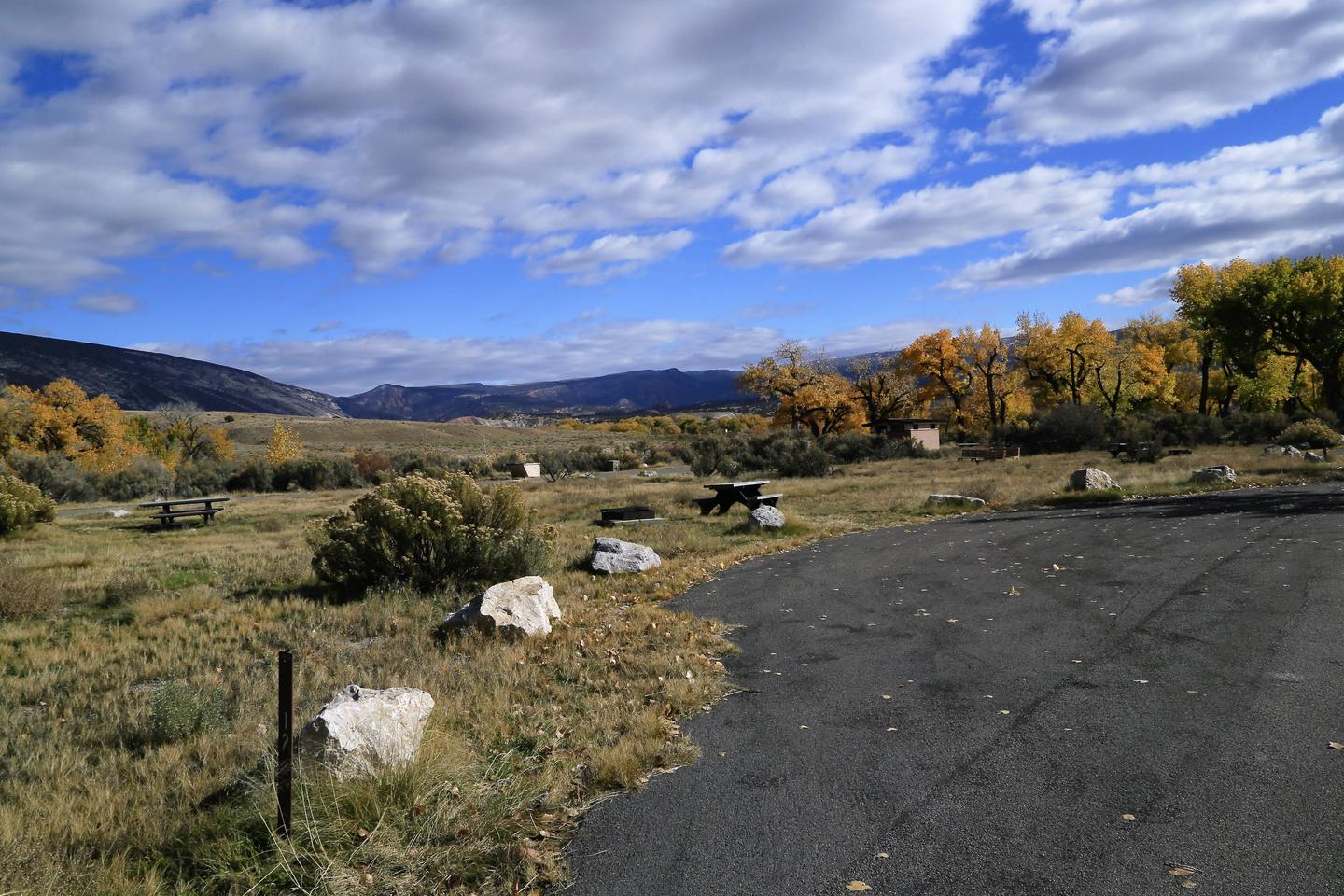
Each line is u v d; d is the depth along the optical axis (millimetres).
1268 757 3996
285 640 7449
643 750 4449
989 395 64750
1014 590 8555
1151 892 2906
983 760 4203
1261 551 9836
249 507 25750
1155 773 3904
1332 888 2863
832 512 18031
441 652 6770
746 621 7793
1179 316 55656
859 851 3344
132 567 12312
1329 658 5512
